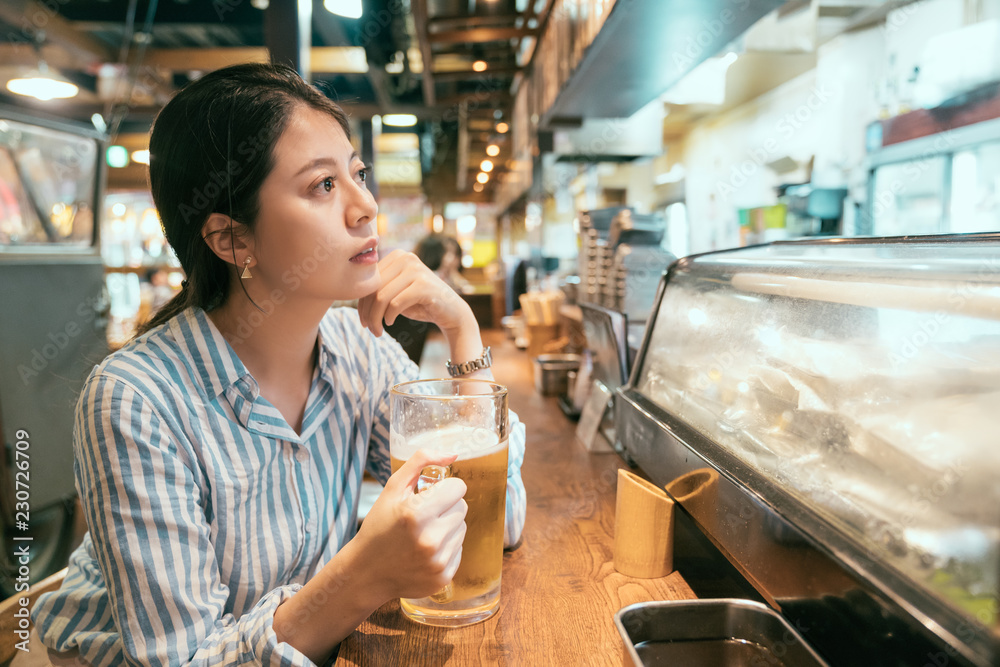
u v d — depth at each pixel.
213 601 0.75
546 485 1.32
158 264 6.93
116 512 0.71
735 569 0.84
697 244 5.30
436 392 0.89
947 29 2.68
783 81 4.02
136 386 0.75
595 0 1.99
